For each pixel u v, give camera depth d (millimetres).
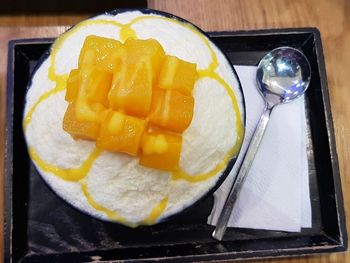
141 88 197
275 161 271
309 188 277
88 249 259
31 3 310
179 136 210
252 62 300
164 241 261
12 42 283
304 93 292
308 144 286
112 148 201
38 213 266
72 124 204
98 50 214
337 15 322
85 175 220
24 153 272
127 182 218
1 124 288
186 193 229
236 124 241
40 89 238
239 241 261
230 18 317
